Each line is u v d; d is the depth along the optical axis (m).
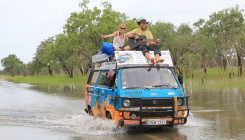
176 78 13.35
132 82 12.96
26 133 13.11
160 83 13.10
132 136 12.12
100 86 14.63
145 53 13.71
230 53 66.62
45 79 89.25
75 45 62.97
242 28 60.41
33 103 24.70
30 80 91.38
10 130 13.80
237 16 59.72
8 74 189.12
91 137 12.09
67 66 88.69
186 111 13.16
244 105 20.45
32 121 16.20
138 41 14.22
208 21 63.16
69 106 22.08
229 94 28.17
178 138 11.62
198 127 13.57
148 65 13.46
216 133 12.28
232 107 19.64
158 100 12.40
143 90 12.55
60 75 109.50
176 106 12.49
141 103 12.31
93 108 15.38
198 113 17.39
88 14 60.31
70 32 61.69
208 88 35.84
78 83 62.31
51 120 16.41
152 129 13.30
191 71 62.72
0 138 12.24
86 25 60.09
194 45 70.00
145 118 12.38
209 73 68.69
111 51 14.10
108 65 14.19
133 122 12.35
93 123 14.36
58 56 84.38
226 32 61.56
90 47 61.75
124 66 13.27
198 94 28.91
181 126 13.81
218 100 23.67
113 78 13.29
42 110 20.42
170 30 74.56
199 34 67.12
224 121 14.84
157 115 12.40
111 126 13.02
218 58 74.00
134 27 60.03
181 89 13.02
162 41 73.94
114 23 59.88
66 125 14.80
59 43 73.19
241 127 13.34
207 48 65.31
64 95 31.89
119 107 12.48
